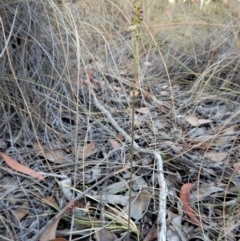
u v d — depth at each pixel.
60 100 1.47
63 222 1.07
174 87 1.91
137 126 1.49
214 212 1.14
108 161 1.28
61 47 1.51
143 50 2.14
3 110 1.36
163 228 1.00
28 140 1.35
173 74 2.02
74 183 1.17
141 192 1.15
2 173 1.21
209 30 2.21
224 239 1.05
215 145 1.42
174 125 1.56
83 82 1.64
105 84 1.72
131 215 1.10
